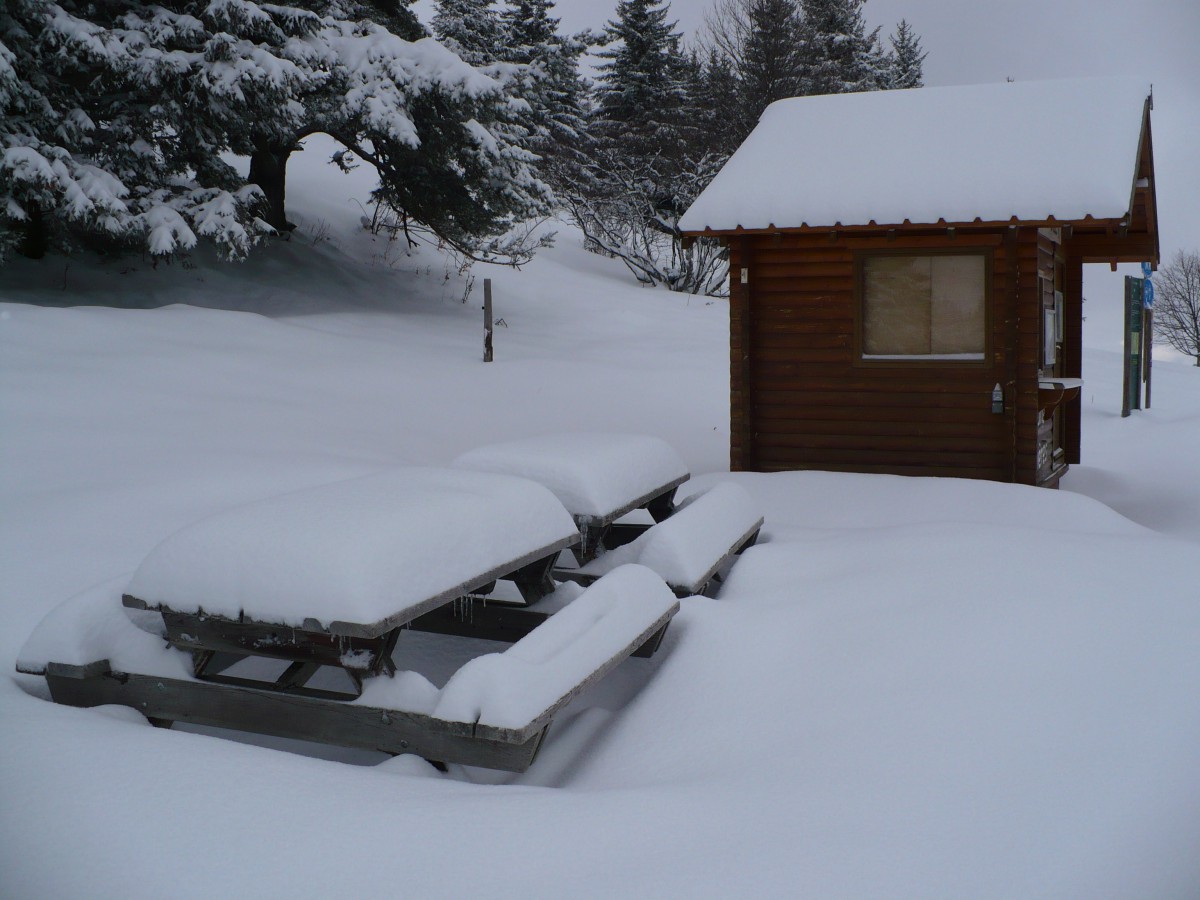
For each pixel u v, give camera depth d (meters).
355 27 18.62
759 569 5.54
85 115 15.32
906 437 9.23
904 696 3.79
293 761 3.26
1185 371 22.36
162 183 16.58
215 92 15.21
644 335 20.98
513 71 21.42
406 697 3.53
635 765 3.66
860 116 10.03
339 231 23.72
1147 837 2.82
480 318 20.48
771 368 9.60
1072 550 5.31
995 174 8.57
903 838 2.80
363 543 3.49
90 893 2.49
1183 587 4.73
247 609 3.48
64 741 3.27
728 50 41.94
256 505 3.98
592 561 5.33
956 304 8.96
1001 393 8.70
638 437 6.32
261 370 12.45
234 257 16.42
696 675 4.28
